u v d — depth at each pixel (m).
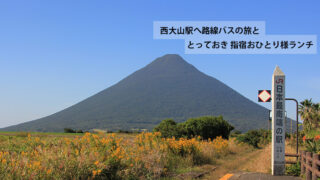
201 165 16.69
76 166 9.48
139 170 11.80
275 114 12.71
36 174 8.55
